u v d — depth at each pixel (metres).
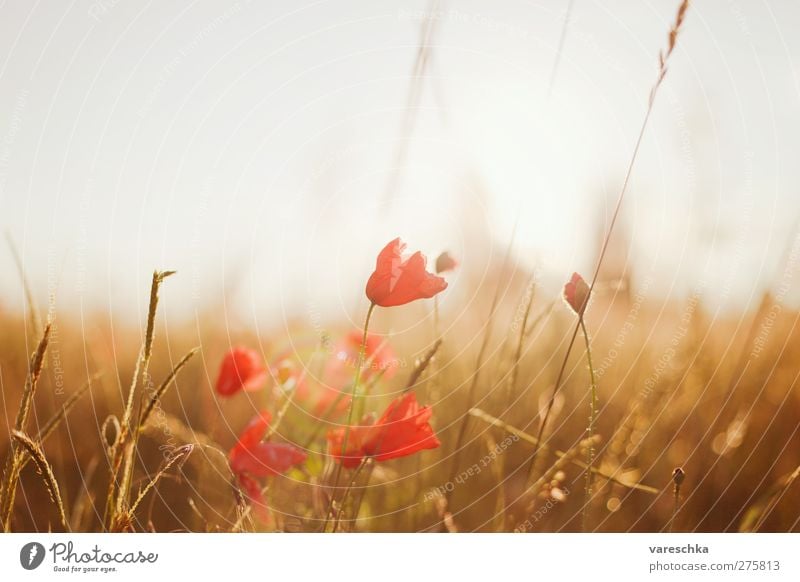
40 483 0.96
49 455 0.98
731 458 1.01
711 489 1.00
